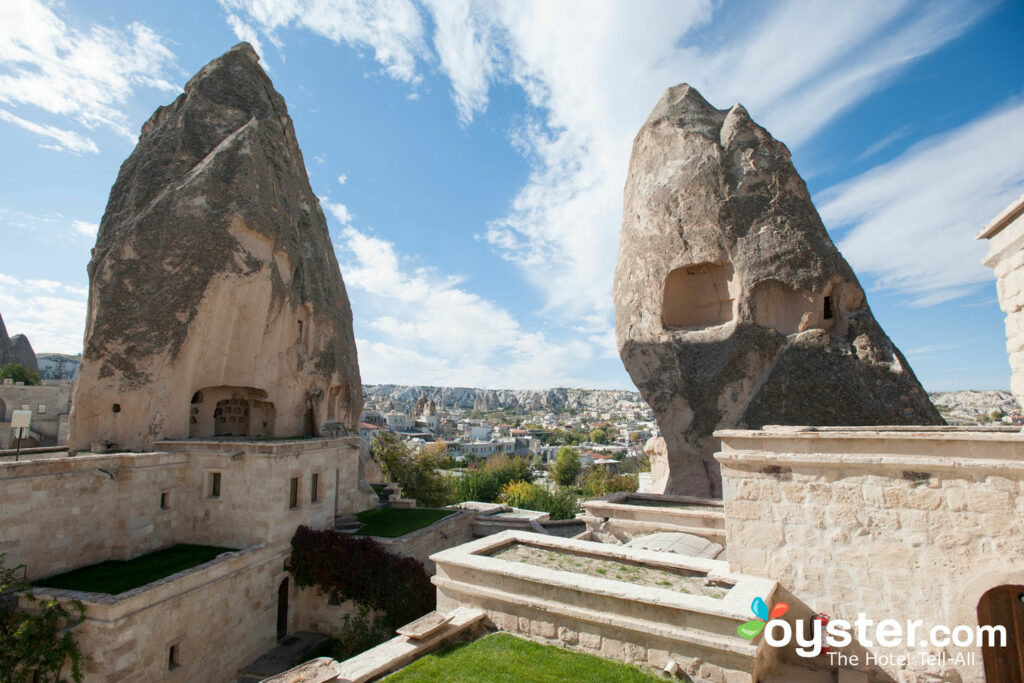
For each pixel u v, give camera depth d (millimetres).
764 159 18469
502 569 9375
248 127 25500
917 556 7449
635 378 19516
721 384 17234
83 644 12469
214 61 28312
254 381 23453
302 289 26812
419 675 7727
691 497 15711
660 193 19766
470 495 47062
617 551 10461
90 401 20359
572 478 81438
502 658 8141
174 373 20797
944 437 7328
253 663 16719
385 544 19547
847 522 7980
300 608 19047
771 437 8703
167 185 24422
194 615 14773
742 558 8820
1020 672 7043
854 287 16656
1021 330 7762
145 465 17719
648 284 19484
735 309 17812
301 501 19969
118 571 15539
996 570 6875
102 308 21125
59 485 15406
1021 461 6820
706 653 7324
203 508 18984
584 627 8422
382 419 134000
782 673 7762
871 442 7887
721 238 17938
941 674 7094
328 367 28125
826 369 15672
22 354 67688
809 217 17719
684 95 20922
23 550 14359
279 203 25797
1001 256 8234
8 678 12172
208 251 22156
